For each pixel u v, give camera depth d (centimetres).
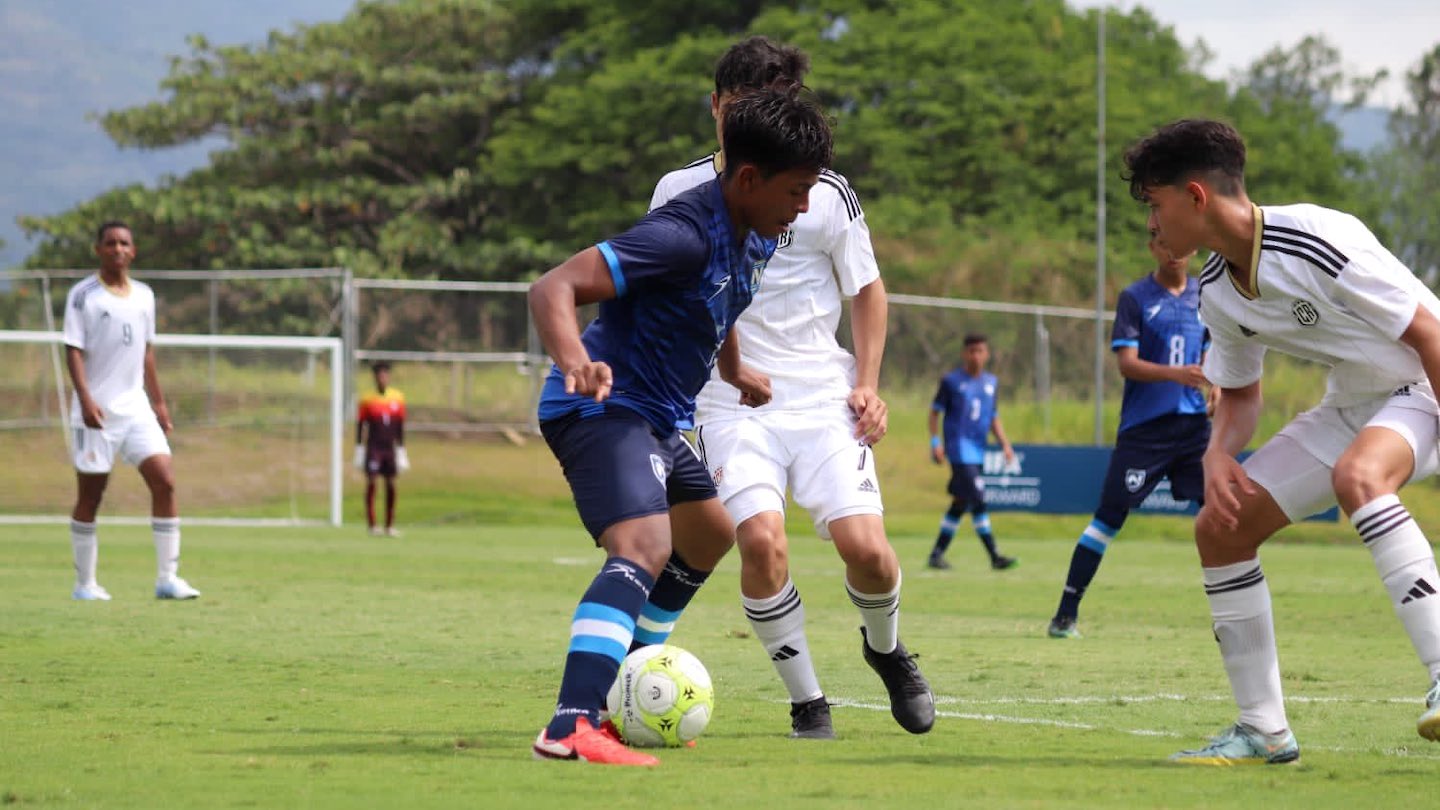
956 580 4475
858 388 1675
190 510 7825
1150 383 2892
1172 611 3466
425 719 1691
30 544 5481
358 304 9112
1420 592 1320
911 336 9094
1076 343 9200
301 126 14350
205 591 3622
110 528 6819
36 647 2434
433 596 3569
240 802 1135
